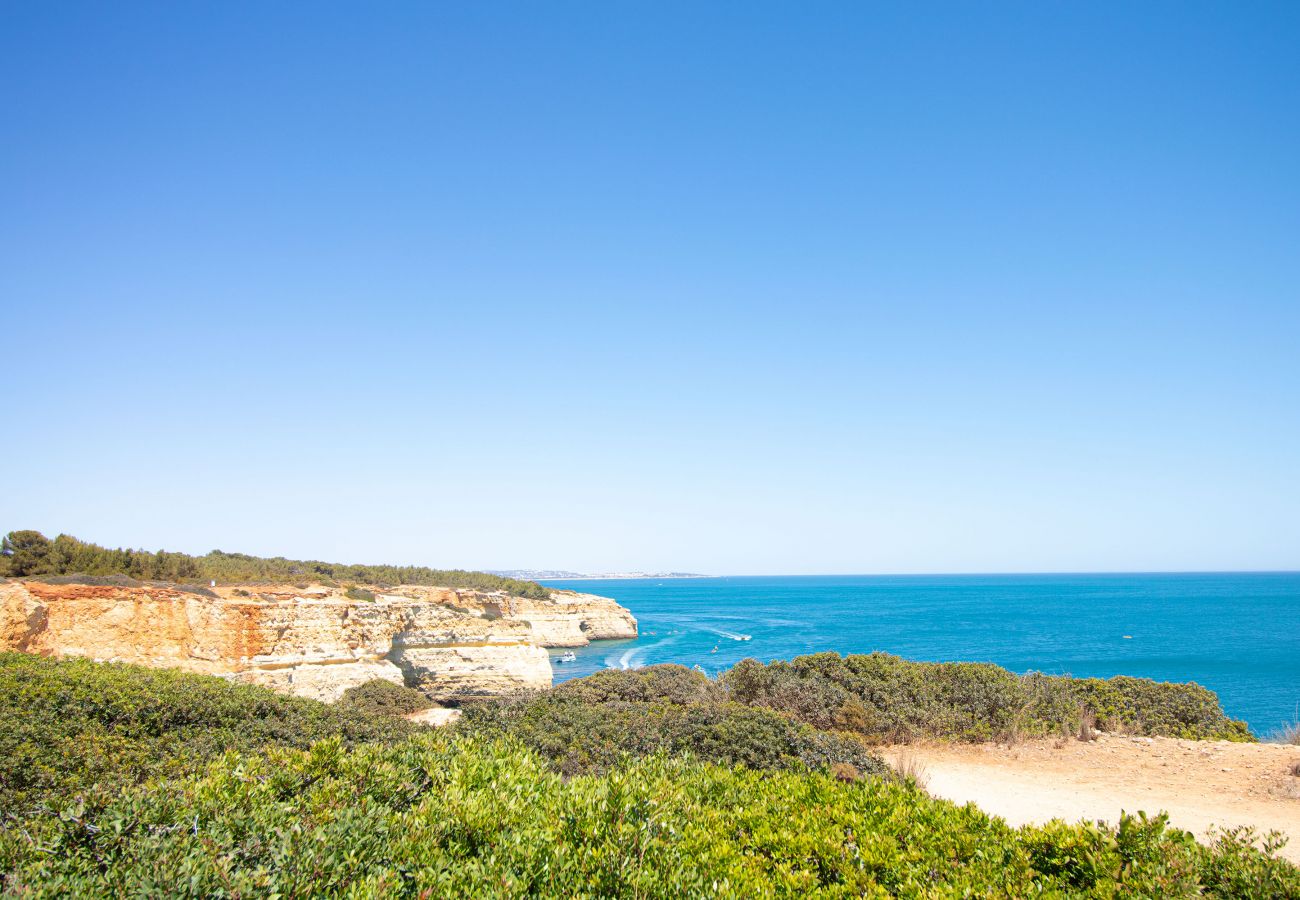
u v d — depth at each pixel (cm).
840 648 8569
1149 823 782
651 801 835
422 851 693
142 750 1266
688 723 1595
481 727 1636
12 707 1253
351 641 4419
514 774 932
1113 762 1738
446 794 838
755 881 708
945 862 773
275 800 805
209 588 4291
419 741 1054
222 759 942
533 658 5178
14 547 3916
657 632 11381
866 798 950
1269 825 1248
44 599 3403
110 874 602
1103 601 18688
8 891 581
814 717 2028
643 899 653
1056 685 2244
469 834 750
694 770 1098
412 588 6675
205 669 3722
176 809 740
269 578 5453
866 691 2180
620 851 714
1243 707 4606
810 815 896
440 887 623
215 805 749
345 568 7488
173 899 564
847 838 843
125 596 3631
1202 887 704
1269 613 13700
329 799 804
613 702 2077
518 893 630
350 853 655
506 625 5419
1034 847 801
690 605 19712
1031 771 1681
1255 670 6309
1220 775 1579
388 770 916
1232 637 9319
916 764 1673
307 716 1570
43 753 1150
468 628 5206
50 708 1285
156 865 598
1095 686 2289
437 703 4797
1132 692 2281
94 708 1327
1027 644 8756
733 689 2320
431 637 5012
